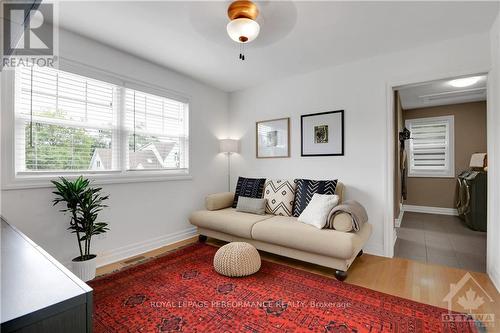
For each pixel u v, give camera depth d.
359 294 1.97
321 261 2.31
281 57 2.89
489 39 2.29
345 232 2.26
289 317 1.67
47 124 2.26
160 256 2.79
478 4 1.91
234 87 4.02
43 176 2.20
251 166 4.01
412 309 1.76
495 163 2.19
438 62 2.53
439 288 2.07
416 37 2.43
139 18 2.11
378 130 2.86
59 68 2.28
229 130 4.28
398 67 2.73
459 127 5.12
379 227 2.85
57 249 2.27
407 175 5.55
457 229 4.02
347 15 2.04
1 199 1.98
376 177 2.88
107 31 2.33
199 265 2.53
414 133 5.60
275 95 3.71
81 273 2.11
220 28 2.21
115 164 2.76
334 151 3.17
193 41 2.49
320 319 1.65
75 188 2.12
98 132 2.62
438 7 1.95
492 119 2.24
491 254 2.24
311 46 2.61
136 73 2.89
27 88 2.13
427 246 3.17
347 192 3.06
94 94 2.59
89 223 2.17
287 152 3.59
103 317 1.66
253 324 1.59
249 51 2.73
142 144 3.03
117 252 2.70
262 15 1.92
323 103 3.26
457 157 5.14
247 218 2.88
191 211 3.58
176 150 3.44
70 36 2.34
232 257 2.25
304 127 3.42
